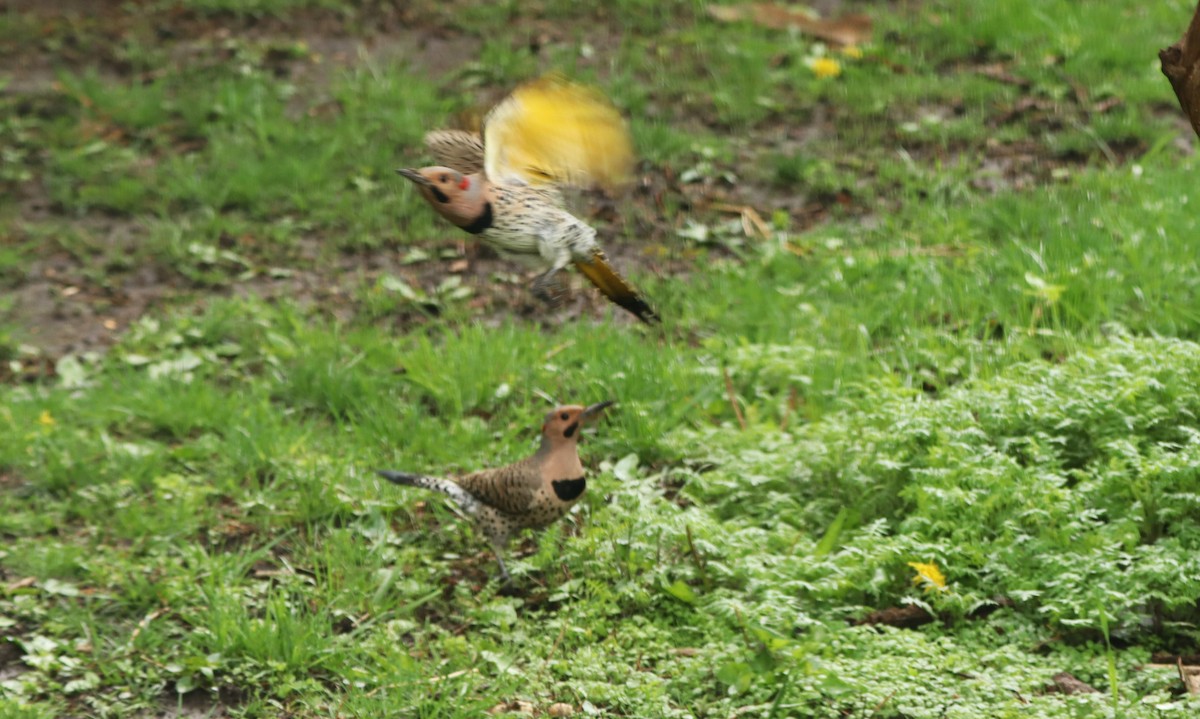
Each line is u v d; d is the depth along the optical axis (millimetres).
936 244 15398
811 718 8570
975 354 12633
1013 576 9320
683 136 18406
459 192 6887
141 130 19594
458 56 21500
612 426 12398
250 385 13844
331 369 13523
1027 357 12516
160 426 13023
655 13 22469
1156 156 16969
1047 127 18359
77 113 20031
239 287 16078
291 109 20078
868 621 9500
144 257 16672
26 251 16797
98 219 17625
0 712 8875
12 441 12508
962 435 10523
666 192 17344
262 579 10625
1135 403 10633
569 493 10133
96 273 16312
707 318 14492
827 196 17188
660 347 13672
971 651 9062
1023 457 10633
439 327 14883
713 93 19781
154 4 23625
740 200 17266
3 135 19422
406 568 10586
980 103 19062
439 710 8758
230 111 19750
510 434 12289
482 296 15516
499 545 10352
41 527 11359
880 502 10555
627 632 9539
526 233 7027
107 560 10742
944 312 13742
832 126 18922
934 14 21688
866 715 8391
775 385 12844
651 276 15555
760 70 20203
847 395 12328
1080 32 20625
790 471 11055
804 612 9445
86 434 12844
